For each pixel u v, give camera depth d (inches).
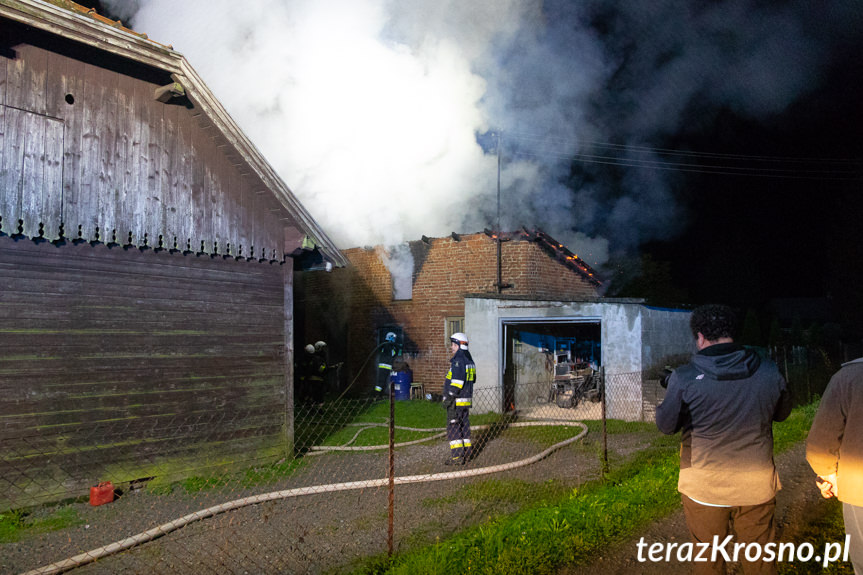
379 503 226.4
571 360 576.7
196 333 277.1
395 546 179.0
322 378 512.7
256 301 305.7
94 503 225.5
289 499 232.2
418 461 304.7
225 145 287.1
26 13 213.2
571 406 497.7
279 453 306.0
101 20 251.1
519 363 518.0
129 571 164.1
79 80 241.8
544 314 475.2
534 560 155.9
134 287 256.1
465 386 295.3
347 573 159.0
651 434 363.6
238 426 289.3
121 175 251.6
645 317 444.1
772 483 103.5
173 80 263.0
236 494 243.0
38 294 226.7
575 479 253.8
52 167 230.2
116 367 247.0
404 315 624.7
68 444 230.1
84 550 181.9
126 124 255.4
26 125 224.2
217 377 283.4
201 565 167.5
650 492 215.6
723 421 103.5
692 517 107.7
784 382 104.6
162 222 263.9
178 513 217.9
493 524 187.8
